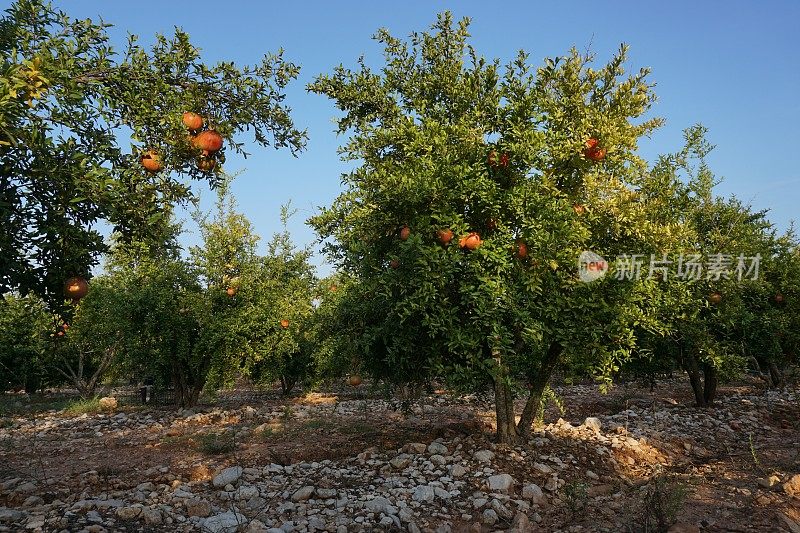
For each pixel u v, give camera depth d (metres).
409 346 7.37
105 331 15.87
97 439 10.65
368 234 7.88
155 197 5.65
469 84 7.77
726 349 11.85
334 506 5.77
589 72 7.57
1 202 4.48
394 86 8.89
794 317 12.91
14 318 17.36
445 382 7.48
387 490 6.24
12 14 5.15
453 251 6.91
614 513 5.71
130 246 6.00
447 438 8.85
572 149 7.09
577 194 7.57
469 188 6.89
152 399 18.33
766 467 7.60
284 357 17.27
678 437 9.59
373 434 9.83
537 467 6.98
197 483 6.73
